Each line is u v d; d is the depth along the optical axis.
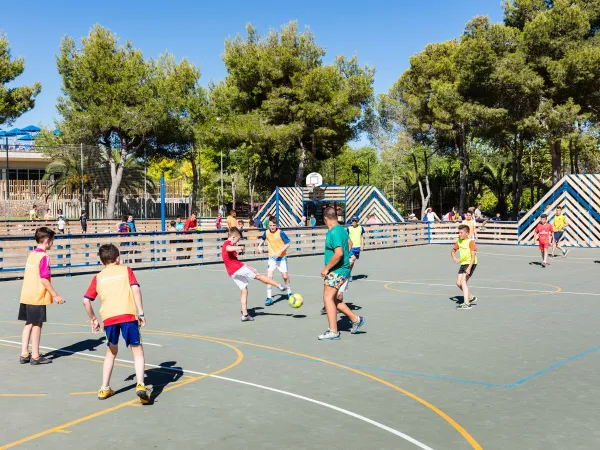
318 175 38.12
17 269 17.91
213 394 6.34
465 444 4.88
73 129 42.25
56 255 18.48
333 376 7.04
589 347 8.52
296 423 5.41
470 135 47.66
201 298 13.47
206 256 22.58
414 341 8.95
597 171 54.53
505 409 5.79
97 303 13.04
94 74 42.22
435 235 32.34
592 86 35.38
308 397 6.21
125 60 42.97
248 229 23.17
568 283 15.92
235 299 13.31
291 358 7.93
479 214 33.94
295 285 15.65
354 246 15.24
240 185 60.41
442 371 7.24
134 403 6.04
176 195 48.31
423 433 5.14
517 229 31.20
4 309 12.33
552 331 9.68
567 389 6.47
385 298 13.35
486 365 7.51
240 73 46.09
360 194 36.53
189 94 50.75
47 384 6.75
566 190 29.36
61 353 8.30
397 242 30.28
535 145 52.19
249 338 9.21
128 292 6.11
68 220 37.19
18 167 52.41
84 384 6.74
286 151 49.22
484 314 11.29
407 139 50.28
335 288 9.03
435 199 57.19
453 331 9.69
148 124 41.50
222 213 48.66
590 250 27.19
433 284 15.80
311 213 38.94
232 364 7.62
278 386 6.62
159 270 20.02
